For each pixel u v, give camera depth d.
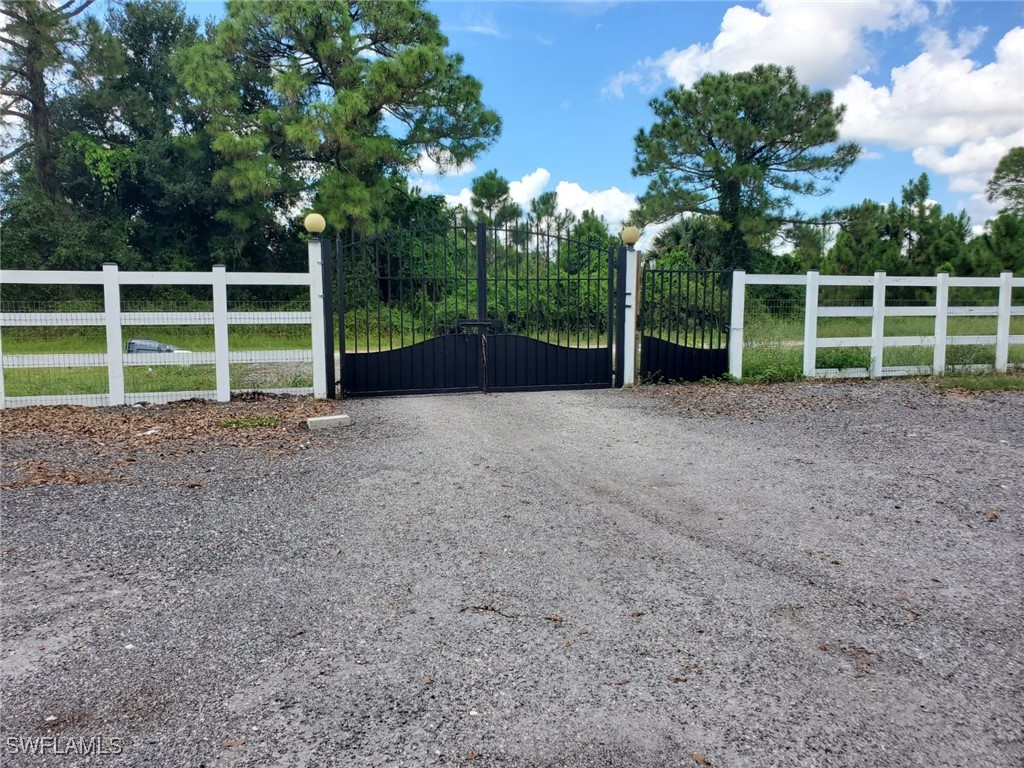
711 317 10.88
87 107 22.61
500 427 7.49
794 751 2.30
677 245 24.41
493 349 9.77
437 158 22.08
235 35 19.17
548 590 3.50
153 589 3.51
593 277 10.76
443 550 4.02
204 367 10.34
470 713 2.50
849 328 13.47
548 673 2.76
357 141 19.03
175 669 2.79
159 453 6.33
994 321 14.74
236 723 2.44
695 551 4.01
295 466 5.88
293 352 9.34
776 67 23.09
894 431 7.27
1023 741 2.35
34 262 20.39
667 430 7.34
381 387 9.48
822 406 8.79
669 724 2.44
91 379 9.54
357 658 2.86
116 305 8.66
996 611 3.28
